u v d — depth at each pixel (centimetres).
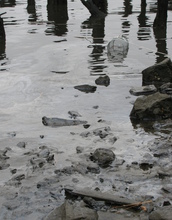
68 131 471
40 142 442
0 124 497
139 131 466
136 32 1073
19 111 542
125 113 524
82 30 1129
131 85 646
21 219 307
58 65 767
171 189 339
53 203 327
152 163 387
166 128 473
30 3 1694
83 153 412
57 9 1583
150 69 662
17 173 375
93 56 828
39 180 362
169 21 1242
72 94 605
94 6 1393
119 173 372
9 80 680
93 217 296
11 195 338
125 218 304
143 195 334
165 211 297
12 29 1180
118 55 827
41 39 1019
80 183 356
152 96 521
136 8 1552
